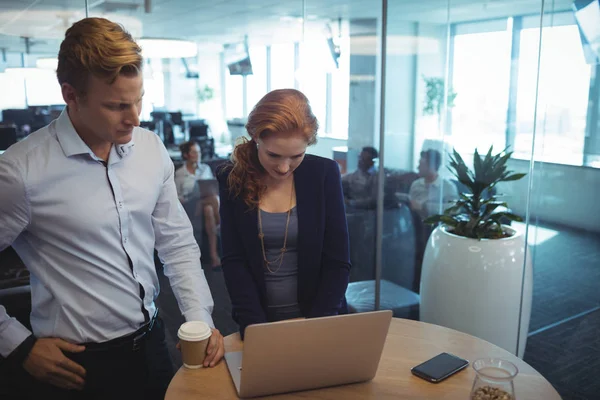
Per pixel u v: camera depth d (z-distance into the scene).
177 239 1.59
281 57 4.69
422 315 3.02
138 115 1.27
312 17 4.71
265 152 1.44
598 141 3.45
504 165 3.03
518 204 3.64
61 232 1.37
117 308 1.45
